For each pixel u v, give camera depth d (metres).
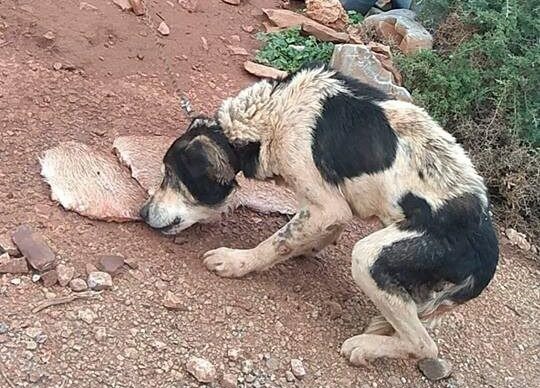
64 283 1.89
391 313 1.92
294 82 2.02
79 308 1.86
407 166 1.94
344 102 1.98
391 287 1.90
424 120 1.99
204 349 1.88
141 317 1.89
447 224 1.90
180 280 1.99
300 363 1.92
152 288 1.95
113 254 1.99
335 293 2.12
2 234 1.96
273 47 2.88
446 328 2.18
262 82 2.07
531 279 2.47
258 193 2.31
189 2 2.92
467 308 2.27
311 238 2.01
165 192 2.04
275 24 3.00
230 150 2.02
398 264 1.88
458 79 2.81
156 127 2.41
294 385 1.88
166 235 2.08
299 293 2.08
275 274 2.11
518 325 2.29
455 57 2.84
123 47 2.64
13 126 2.25
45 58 2.49
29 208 2.04
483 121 2.75
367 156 1.95
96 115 2.38
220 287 2.01
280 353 1.93
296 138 1.97
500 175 2.68
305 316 2.03
